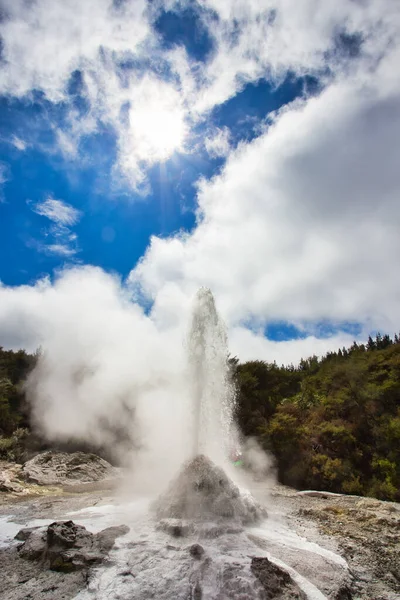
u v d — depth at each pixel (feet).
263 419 91.30
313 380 118.83
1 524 26.22
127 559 18.97
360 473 65.98
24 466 53.26
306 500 39.96
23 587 16.66
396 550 23.86
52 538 20.42
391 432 71.00
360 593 18.48
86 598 15.67
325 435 74.95
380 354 114.83
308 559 20.76
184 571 17.58
